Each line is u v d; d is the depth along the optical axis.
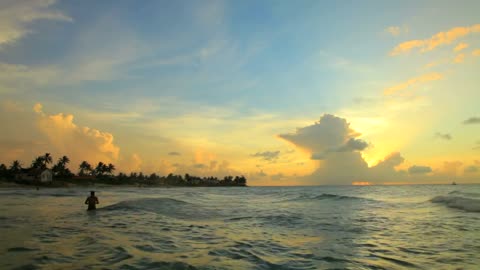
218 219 19.31
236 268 8.23
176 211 23.84
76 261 8.65
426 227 15.53
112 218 19.11
